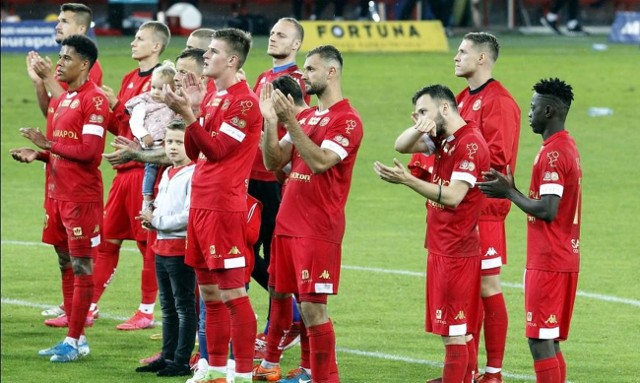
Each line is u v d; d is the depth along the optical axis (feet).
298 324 70.33
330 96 61.05
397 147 61.11
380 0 296.71
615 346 75.20
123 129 81.82
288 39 74.49
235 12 310.45
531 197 58.34
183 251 67.00
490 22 330.95
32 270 98.22
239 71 66.18
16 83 202.90
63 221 72.84
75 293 72.18
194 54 71.41
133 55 82.69
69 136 72.64
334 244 60.59
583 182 139.23
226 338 63.82
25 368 69.97
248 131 62.23
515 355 73.82
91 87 73.05
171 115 72.74
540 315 57.57
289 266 61.72
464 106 69.31
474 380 66.18
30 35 236.02
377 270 98.02
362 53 258.16
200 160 62.85
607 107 194.29
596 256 102.47
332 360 61.21
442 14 294.66
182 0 297.94
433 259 59.77
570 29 324.60
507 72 226.79
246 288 67.15
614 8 345.72
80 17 86.17
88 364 71.00
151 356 72.43
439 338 77.56
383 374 68.80
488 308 66.69
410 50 265.13
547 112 57.67
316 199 60.34
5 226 116.37
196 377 65.46
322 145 59.98
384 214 122.52
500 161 67.72
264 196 74.64
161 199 67.97
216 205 61.87
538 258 57.62
